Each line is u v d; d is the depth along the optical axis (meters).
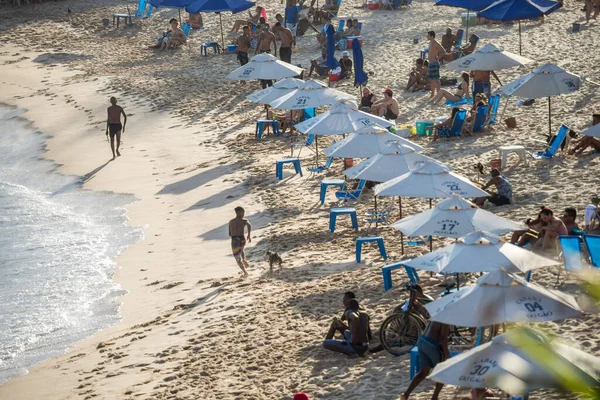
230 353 25.78
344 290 29.20
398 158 32.41
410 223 25.34
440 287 27.61
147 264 37.62
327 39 68.19
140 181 51.34
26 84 84.19
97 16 109.31
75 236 43.19
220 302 30.62
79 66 89.19
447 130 48.09
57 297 35.34
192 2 89.62
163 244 39.91
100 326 31.50
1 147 65.06
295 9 87.62
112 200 48.56
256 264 34.53
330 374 22.98
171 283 34.56
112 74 83.19
